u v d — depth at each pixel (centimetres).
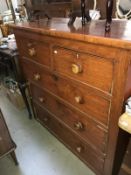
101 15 131
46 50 104
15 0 238
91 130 101
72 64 86
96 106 87
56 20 121
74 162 135
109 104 79
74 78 92
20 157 142
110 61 67
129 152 94
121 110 74
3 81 232
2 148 122
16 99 193
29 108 179
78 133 117
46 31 91
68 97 107
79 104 99
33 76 139
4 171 132
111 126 84
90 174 125
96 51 71
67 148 146
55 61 101
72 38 77
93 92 84
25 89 168
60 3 116
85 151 121
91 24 93
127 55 60
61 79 104
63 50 90
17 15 219
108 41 62
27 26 111
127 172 101
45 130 169
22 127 175
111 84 72
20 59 146
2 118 113
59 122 135
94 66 76
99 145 101
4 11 267
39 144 153
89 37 68
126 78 65
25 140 159
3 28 241
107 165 103
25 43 124
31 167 133
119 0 119
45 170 130
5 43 199
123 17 121
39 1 125
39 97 147
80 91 93
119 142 90
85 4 88
